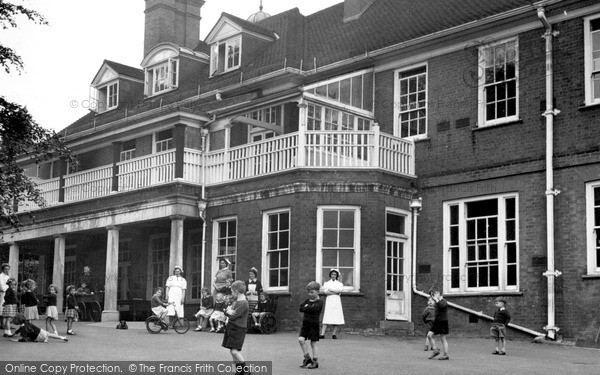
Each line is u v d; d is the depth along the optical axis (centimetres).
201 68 3200
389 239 2169
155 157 2530
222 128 2472
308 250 2114
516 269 1995
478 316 2036
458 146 2153
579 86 1923
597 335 1803
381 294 2097
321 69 2489
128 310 2606
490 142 2086
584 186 1884
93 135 2806
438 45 2228
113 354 1479
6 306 1830
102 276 3117
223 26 2955
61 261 2878
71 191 2861
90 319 2720
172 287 2095
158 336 1900
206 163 2484
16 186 1997
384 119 2347
